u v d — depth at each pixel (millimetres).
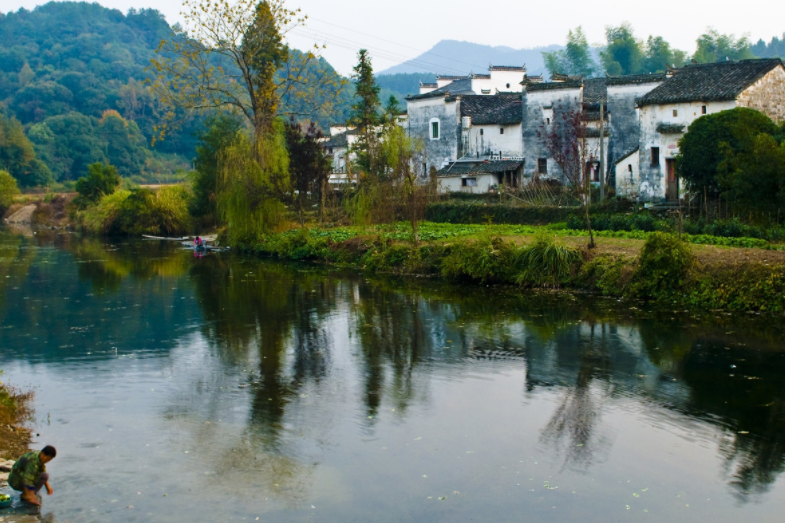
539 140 56031
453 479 13508
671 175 42812
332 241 44156
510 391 18219
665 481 13305
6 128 128375
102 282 36938
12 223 91562
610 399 17422
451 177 59344
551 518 12125
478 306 28125
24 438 15734
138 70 192125
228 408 17391
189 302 30797
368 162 51844
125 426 16359
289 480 13594
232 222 48156
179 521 12219
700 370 19219
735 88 40188
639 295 27719
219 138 63844
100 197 82312
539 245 31688
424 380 19266
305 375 19906
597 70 132125
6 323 27031
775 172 29859
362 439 15383
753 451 14406
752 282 25109
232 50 49125
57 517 12359
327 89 52500
